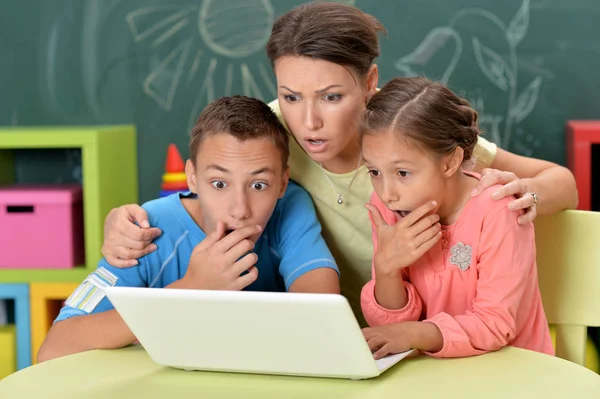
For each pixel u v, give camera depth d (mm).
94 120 2641
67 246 2287
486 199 1215
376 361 1046
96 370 1081
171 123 2627
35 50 2637
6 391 1005
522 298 1233
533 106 2516
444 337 1101
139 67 2617
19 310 2297
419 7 2516
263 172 1222
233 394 981
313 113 1279
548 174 1500
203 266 1198
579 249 1434
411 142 1134
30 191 2291
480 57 2516
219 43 2590
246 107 1261
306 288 1294
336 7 1329
